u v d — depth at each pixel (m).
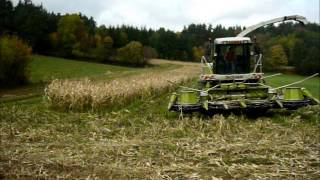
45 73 63.59
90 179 8.18
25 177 8.33
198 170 8.73
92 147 10.81
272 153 10.09
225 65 18.06
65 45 108.31
